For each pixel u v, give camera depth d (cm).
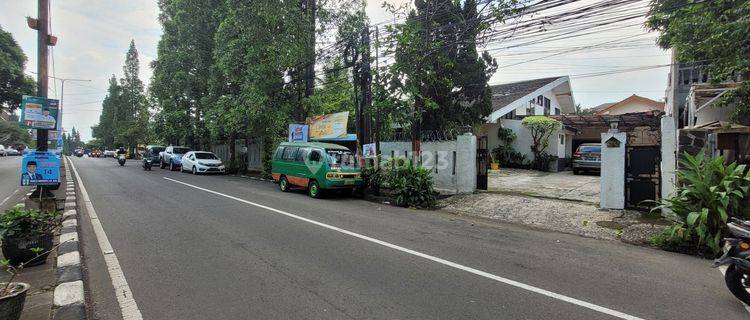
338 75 1927
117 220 870
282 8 1745
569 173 2056
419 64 1355
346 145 1783
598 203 1062
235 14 1830
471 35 1277
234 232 760
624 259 629
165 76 2756
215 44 2288
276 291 461
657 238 724
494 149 2428
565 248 695
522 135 2392
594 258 630
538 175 1911
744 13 826
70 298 433
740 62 845
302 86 1927
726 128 943
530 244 719
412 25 1305
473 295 456
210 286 475
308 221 881
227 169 2683
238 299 437
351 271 535
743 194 661
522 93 2520
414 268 553
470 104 1909
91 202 1133
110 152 6581
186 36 2519
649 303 442
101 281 495
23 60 2623
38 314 404
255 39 1792
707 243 651
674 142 894
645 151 952
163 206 1066
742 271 452
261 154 2548
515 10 1020
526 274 536
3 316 346
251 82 1869
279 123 1888
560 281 510
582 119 2322
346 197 1380
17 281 501
